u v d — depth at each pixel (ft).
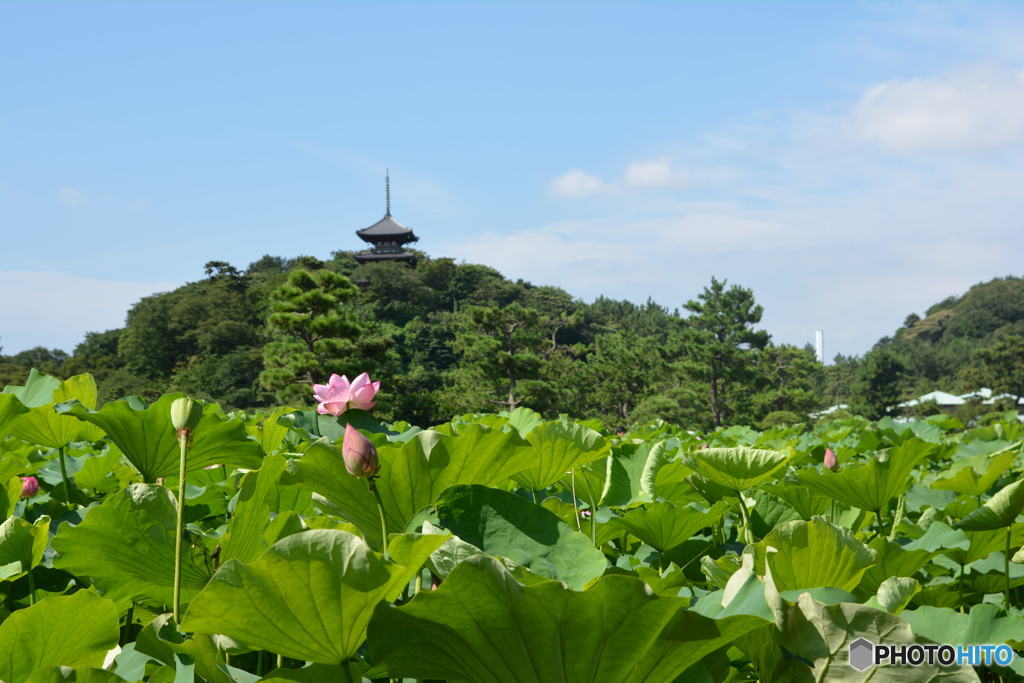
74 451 12.42
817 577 5.47
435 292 331.57
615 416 181.37
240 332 273.33
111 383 246.06
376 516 5.71
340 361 117.39
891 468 8.02
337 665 3.80
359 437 4.98
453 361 265.95
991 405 235.20
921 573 7.74
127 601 5.82
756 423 178.50
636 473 9.34
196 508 8.13
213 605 3.39
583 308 353.72
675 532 7.94
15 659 4.82
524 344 147.02
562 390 172.86
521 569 4.32
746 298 180.65
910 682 3.84
